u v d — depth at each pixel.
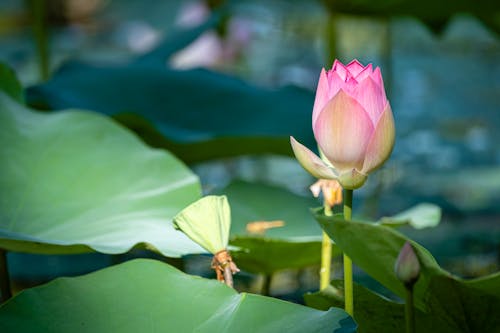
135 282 2.16
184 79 3.98
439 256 4.04
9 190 2.41
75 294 2.15
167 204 2.42
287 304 2.11
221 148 3.25
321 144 2.09
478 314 2.09
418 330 2.17
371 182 5.20
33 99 3.39
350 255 2.07
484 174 5.86
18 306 2.12
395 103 7.48
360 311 2.20
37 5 4.25
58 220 2.38
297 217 2.79
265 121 3.82
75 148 2.50
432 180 5.62
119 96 3.74
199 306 2.13
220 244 2.14
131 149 2.51
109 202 2.42
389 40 4.89
